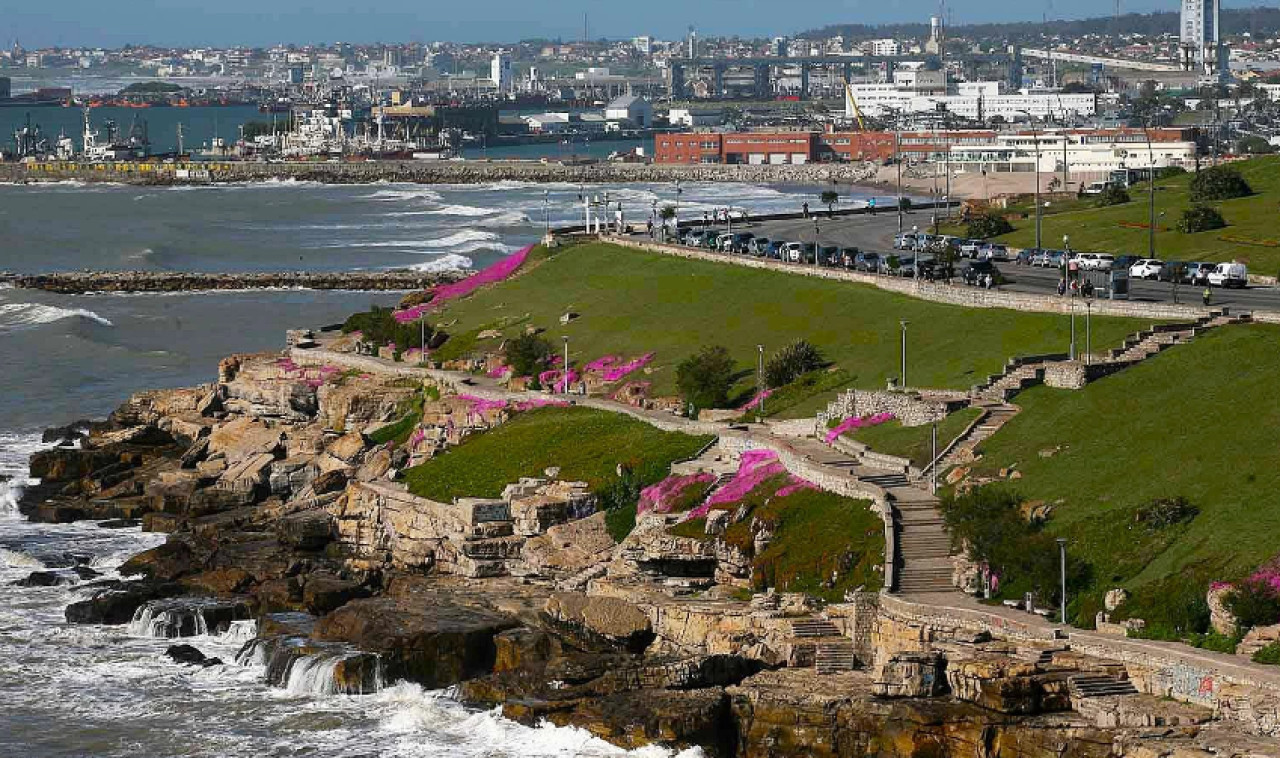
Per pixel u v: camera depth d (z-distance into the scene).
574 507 146.12
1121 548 114.31
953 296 177.62
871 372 162.12
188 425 193.75
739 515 133.88
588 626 123.56
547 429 164.25
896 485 130.62
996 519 118.06
